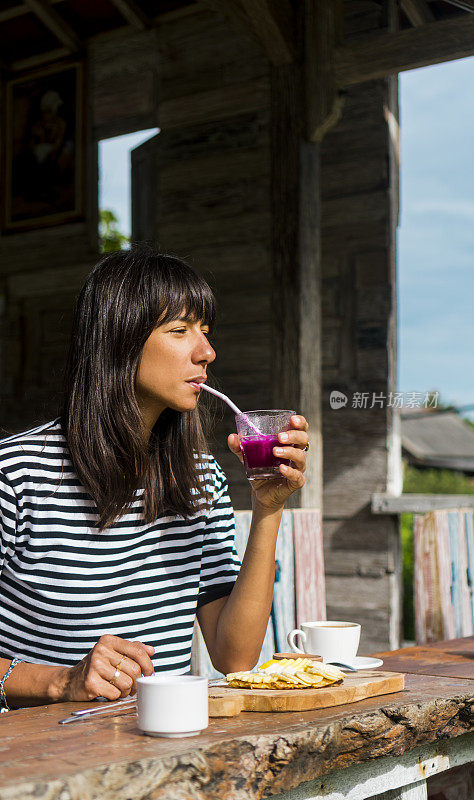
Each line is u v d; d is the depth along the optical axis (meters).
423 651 2.20
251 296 6.01
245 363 6.01
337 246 5.97
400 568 5.81
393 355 5.86
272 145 4.87
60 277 6.84
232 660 1.76
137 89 6.53
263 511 1.75
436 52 4.32
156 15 6.41
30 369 6.96
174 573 1.77
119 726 1.29
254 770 1.18
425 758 1.51
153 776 1.08
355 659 1.79
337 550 5.83
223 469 6.06
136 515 1.72
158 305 1.67
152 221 6.45
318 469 4.92
